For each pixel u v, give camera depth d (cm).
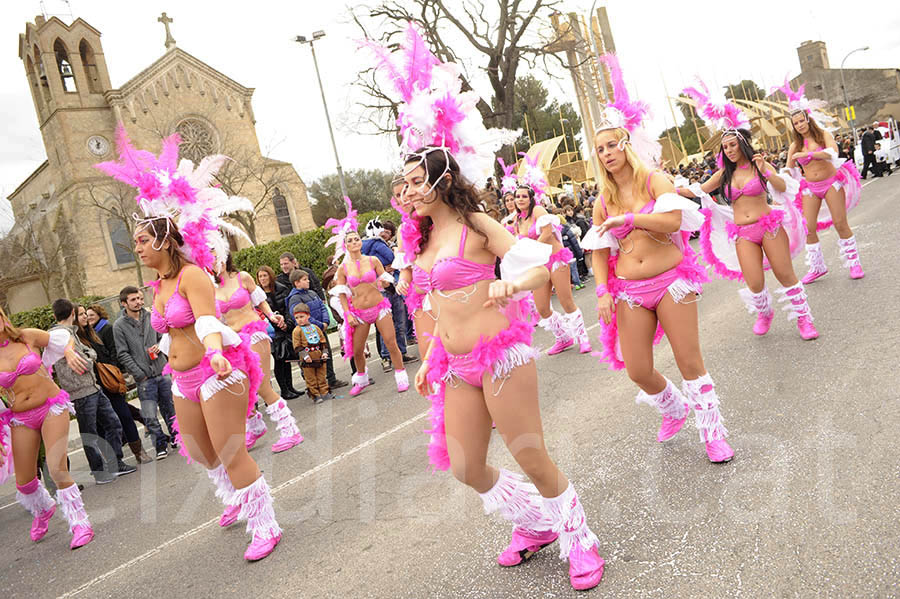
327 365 854
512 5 2644
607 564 281
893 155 2288
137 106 3597
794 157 707
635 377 377
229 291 623
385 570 325
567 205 1412
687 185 587
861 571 235
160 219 384
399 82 301
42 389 489
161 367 717
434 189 271
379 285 733
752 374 478
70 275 3284
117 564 423
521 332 267
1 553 504
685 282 352
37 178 3950
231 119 3831
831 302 628
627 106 384
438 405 289
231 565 379
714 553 269
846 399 387
